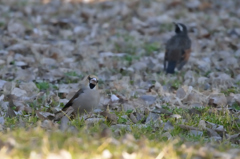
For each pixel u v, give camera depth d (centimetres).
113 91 1286
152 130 960
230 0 2636
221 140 924
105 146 783
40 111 1074
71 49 1703
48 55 1612
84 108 1030
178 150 785
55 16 2230
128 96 1238
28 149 745
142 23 2117
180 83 1402
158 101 1188
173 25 2152
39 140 795
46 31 1941
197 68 1563
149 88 1314
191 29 2080
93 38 1902
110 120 1004
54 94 1207
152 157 752
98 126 931
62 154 717
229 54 1700
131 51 1752
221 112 1100
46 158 711
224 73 1445
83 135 837
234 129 1005
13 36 1809
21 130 846
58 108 1117
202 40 1927
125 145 791
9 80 1355
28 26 1934
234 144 905
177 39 1552
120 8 2383
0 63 1477
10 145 761
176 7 2458
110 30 2016
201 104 1166
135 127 952
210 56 1705
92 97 1024
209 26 2142
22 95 1186
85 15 2209
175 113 1078
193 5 2453
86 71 1480
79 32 1967
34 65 1501
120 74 1458
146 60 1612
